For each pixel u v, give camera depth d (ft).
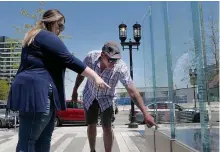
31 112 7.35
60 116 58.44
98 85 7.64
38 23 8.43
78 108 59.21
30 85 7.43
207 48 7.46
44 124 7.61
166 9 11.92
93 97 12.12
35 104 7.31
